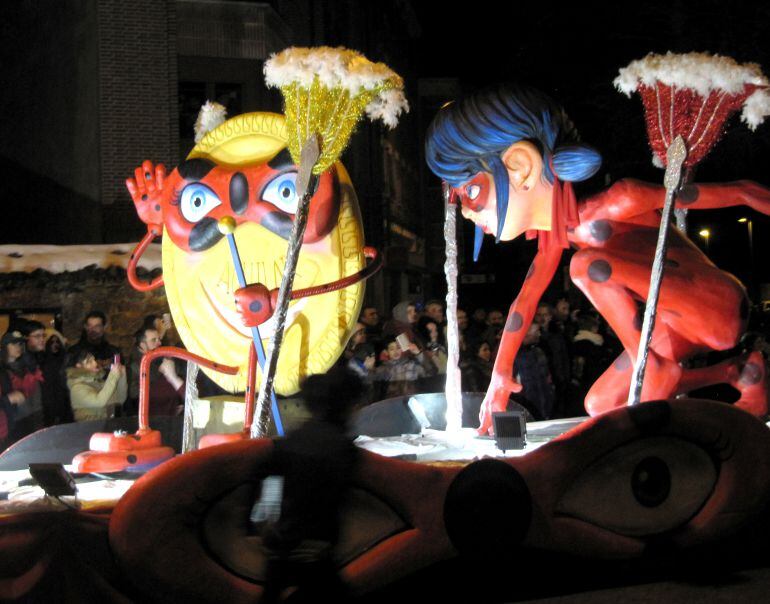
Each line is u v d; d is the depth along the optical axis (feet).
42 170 52.70
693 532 15.08
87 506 13.52
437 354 27.22
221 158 17.95
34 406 23.11
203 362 17.44
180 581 12.53
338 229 17.48
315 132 15.01
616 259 17.85
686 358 18.56
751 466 15.31
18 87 54.34
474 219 19.10
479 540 13.87
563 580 14.69
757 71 16.99
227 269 17.69
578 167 17.99
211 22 54.19
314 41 67.41
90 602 12.41
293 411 17.89
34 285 35.22
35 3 53.57
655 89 17.39
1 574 12.27
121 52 48.93
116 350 24.36
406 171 105.40
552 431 19.86
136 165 49.16
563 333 31.63
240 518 12.84
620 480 14.76
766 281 81.15
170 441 18.54
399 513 13.58
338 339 17.42
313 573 12.51
